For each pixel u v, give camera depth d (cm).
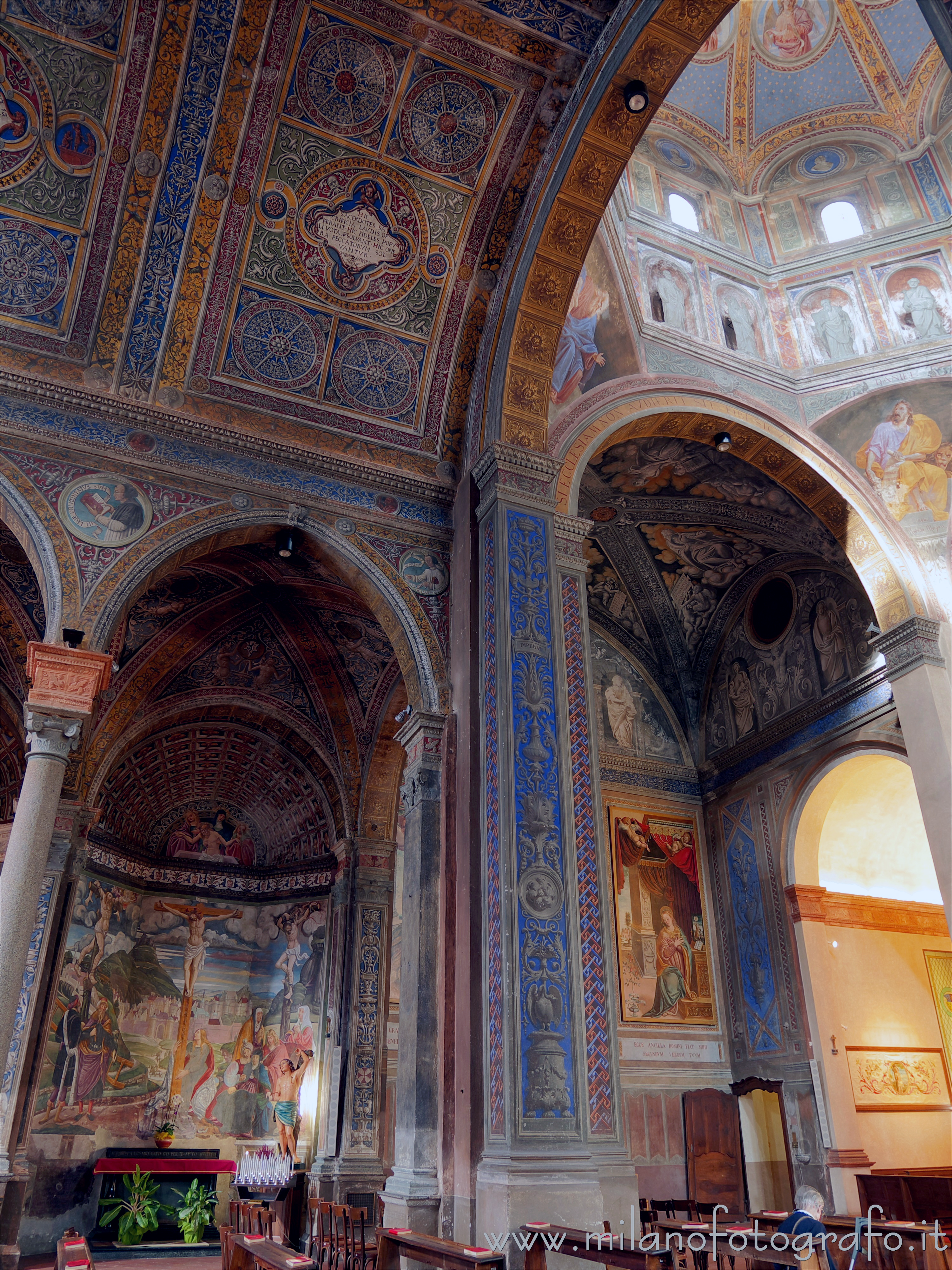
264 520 964
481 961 804
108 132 910
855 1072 1265
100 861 1496
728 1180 1260
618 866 1438
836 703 1337
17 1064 1121
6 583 1212
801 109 1499
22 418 898
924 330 1271
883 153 1444
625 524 1421
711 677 1602
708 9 867
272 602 1370
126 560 882
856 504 1202
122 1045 1469
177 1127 1473
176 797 1652
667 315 1265
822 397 1279
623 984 1359
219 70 908
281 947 1619
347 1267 794
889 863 1465
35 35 863
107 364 945
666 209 1377
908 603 1144
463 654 958
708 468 1274
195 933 1603
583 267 1084
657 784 1532
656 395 1161
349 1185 1330
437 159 1003
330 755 1532
